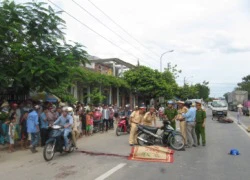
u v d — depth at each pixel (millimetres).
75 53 15617
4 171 9148
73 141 12102
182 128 13953
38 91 15070
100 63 36469
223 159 10742
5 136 13203
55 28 14891
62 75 14164
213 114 34094
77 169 9164
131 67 42906
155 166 9547
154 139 13664
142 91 38594
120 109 25734
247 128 22562
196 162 10211
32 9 14336
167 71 46344
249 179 8039
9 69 13398
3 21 13078
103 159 10656
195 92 75938
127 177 8195
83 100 28938
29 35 14500
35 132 12344
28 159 11023
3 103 14977
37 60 13375
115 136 18125
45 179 8047
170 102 14586
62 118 11734
